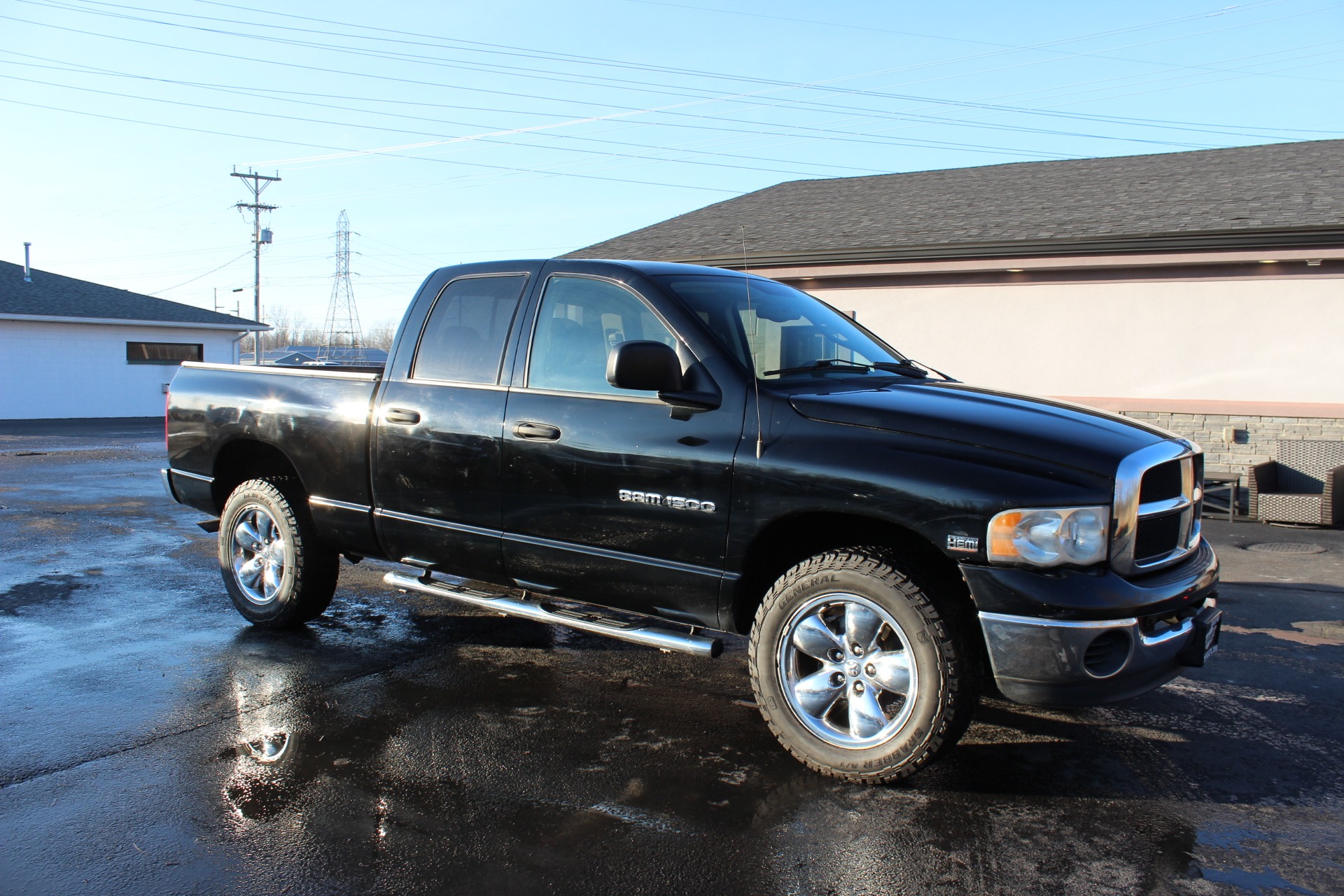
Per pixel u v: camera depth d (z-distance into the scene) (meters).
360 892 2.75
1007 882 2.82
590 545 4.12
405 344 4.88
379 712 4.19
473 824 3.16
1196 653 3.48
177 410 5.82
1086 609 3.16
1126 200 11.98
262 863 2.90
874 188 15.81
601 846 3.02
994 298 11.39
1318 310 9.70
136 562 7.14
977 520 3.25
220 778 3.49
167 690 4.43
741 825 3.17
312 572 5.29
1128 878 2.85
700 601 3.86
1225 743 3.96
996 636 3.24
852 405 3.63
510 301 4.56
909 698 3.38
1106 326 10.77
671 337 4.01
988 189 14.12
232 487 5.75
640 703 4.36
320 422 5.04
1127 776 3.61
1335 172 11.41
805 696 3.63
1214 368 10.23
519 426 4.29
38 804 3.28
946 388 4.10
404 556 4.86
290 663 4.85
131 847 2.99
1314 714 4.30
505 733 3.97
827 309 4.92
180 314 30.25
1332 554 7.83
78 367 27.91
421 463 4.64
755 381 3.79
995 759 3.77
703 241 14.24
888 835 3.11
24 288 28.36
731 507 3.71
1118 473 3.26
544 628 5.57
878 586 3.42
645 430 3.94
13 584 6.43
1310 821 3.25
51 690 4.41
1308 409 9.73
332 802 3.31
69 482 11.98
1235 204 10.80
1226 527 9.14
